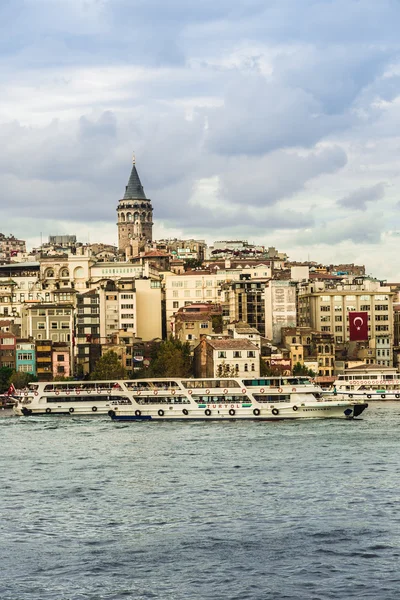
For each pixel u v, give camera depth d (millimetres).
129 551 120938
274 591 106812
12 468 181000
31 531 130625
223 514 138500
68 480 166250
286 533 127438
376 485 156375
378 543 121875
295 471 171250
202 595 106312
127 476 169625
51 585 109750
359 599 104250
